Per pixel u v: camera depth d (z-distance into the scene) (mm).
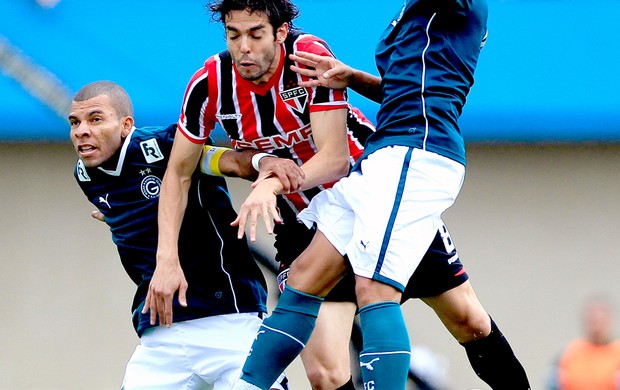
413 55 12492
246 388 11953
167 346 14305
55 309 25406
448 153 12227
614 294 24781
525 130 24781
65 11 24438
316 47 13383
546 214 25125
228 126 13758
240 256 14484
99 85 14180
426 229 12000
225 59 13477
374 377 11438
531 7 24547
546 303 24859
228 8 12695
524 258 25047
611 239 24953
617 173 25078
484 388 23891
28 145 25875
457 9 12531
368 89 13469
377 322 11586
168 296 13531
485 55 24672
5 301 25406
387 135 12406
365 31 23734
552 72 24469
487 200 25234
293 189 12750
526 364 24484
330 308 14625
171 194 13828
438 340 24203
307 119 13461
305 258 12297
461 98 12602
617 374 18484
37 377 25047
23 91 24766
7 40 24422
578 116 24547
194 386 14453
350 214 12305
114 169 14250
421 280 14547
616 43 24297
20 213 25844
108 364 25094
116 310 25406
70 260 25625
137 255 14492
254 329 14383
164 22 24344
